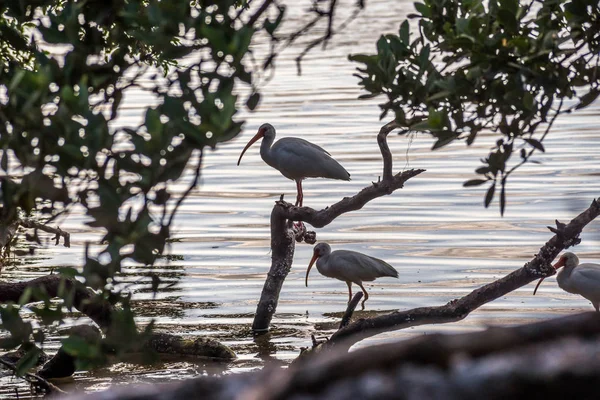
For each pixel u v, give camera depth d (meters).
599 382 3.69
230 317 17.52
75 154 6.20
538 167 29.09
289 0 70.44
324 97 43.09
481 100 7.51
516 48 7.25
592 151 31.03
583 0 7.41
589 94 7.68
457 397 3.75
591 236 22.20
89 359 6.98
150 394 4.45
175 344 15.50
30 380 12.57
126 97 42.12
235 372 14.65
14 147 6.34
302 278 20.08
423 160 30.83
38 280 12.92
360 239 22.62
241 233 23.41
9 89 6.21
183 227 23.89
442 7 7.96
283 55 54.91
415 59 8.00
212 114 5.97
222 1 6.64
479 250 21.31
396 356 4.05
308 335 16.53
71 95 6.18
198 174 6.25
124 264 20.94
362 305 18.06
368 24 63.78
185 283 19.50
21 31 9.11
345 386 3.88
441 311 13.30
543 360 3.79
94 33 7.01
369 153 32.19
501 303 17.69
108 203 6.29
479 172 7.73
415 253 21.30
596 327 4.21
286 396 3.99
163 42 6.26
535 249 21.31
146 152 6.11
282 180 28.95
